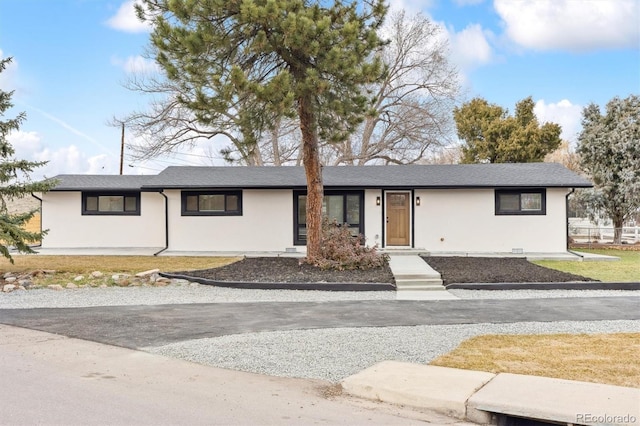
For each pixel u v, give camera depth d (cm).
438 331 770
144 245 2011
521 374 543
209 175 1969
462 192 1805
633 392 472
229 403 469
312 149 1438
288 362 611
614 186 2278
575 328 785
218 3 1162
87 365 597
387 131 3186
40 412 440
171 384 527
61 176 2122
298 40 1159
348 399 488
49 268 1439
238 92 1212
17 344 699
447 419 443
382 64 1335
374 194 1819
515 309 947
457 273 1326
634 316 877
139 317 886
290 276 1300
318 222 1476
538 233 1775
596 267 1471
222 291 1180
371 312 929
